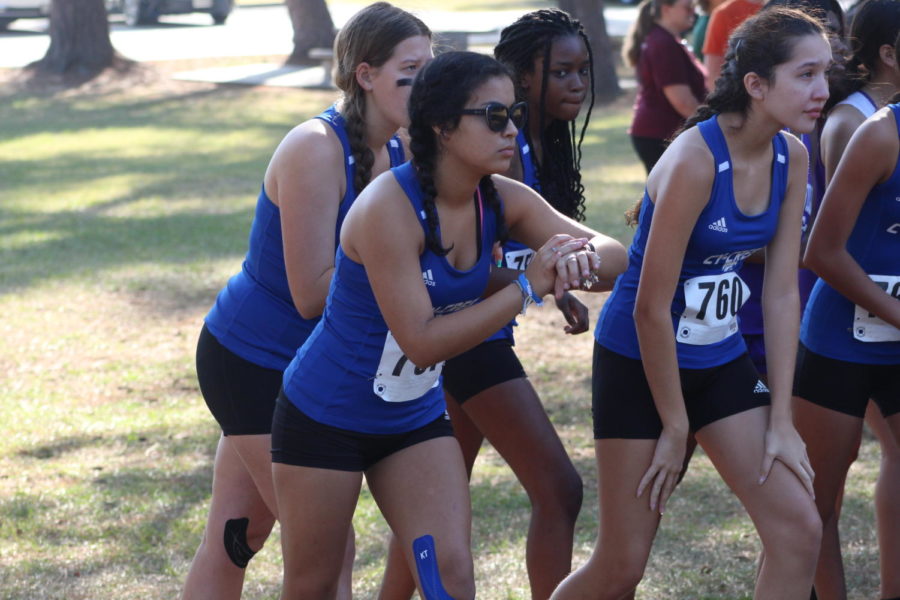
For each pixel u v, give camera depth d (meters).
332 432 8.32
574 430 16.55
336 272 8.27
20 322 22.81
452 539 8.20
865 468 14.85
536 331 21.91
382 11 9.01
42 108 58.94
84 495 14.38
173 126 52.12
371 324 8.17
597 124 50.16
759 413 8.97
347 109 9.14
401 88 8.95
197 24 96.62
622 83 61.88
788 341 9.02
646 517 9.11
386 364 8.23
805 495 8.69
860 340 10.09
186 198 35.81
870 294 9.81
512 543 12.91
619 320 9.17
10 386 18.97
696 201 8.49
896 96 10.04
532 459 10.15
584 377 19.05
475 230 8.02
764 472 8.73
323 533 8.52
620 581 9.23
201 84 64.69
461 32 55.31
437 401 8.73
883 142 9.42
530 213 8.48
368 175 9.05
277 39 83.88
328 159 8.92
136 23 94.25
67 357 20.58
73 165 42.53
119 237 30.53
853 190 9.61
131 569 12.34
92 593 11.77
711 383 9.08
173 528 13.41
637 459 9.03
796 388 10.48
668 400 8.81
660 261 8.56
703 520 13.44
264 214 9.32
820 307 10.34
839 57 10.67
